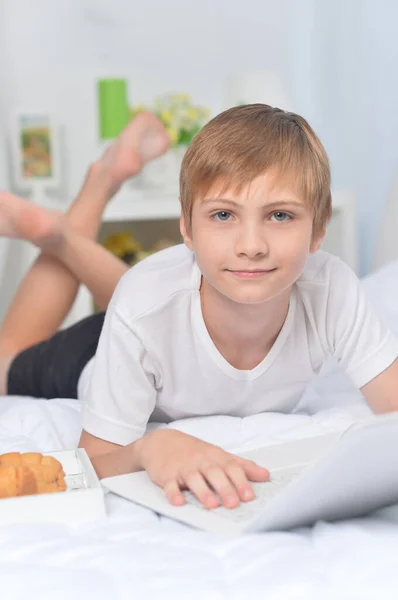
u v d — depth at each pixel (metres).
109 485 0.85
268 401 1.14
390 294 1.50
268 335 1.05
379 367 1.09
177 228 2.80
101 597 0.59
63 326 2.31
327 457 0.63
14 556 0.67
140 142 1.98
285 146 0.89
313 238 0.97
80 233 1.84
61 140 2.71
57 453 0.88
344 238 2.51
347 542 0.66
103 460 0.95
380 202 2.63
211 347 1.05
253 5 2.87
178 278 1.05
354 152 2.71
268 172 0.87
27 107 2.68
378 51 2.59
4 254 2.53
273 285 0.90
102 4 2.73
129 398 1.04
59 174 2.52
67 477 0.83
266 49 2.89
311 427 1.06
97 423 1.03
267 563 0.63
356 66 2.68
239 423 1.09
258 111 0.94
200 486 0.79
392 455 0.66
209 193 0.88
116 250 2.51
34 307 1.73
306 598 0.58
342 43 2.73
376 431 0.62
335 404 1.22
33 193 2.54
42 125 2.49
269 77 2.65
